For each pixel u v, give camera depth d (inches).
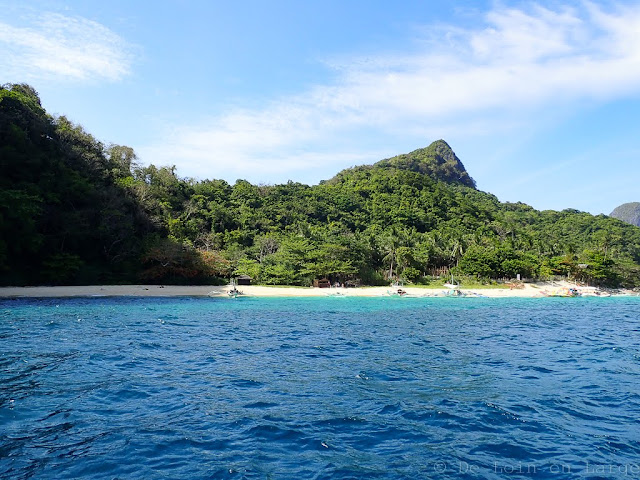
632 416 545.0
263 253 3597.4
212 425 491.5
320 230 4247.0
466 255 3772.1
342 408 559.5
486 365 821.2
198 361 810.8
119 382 648.4
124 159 4005.9
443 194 6545.3
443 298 2758.4
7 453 406.9
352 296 2728.8
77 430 466.3
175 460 402.9
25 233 2240.4
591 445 457.7
